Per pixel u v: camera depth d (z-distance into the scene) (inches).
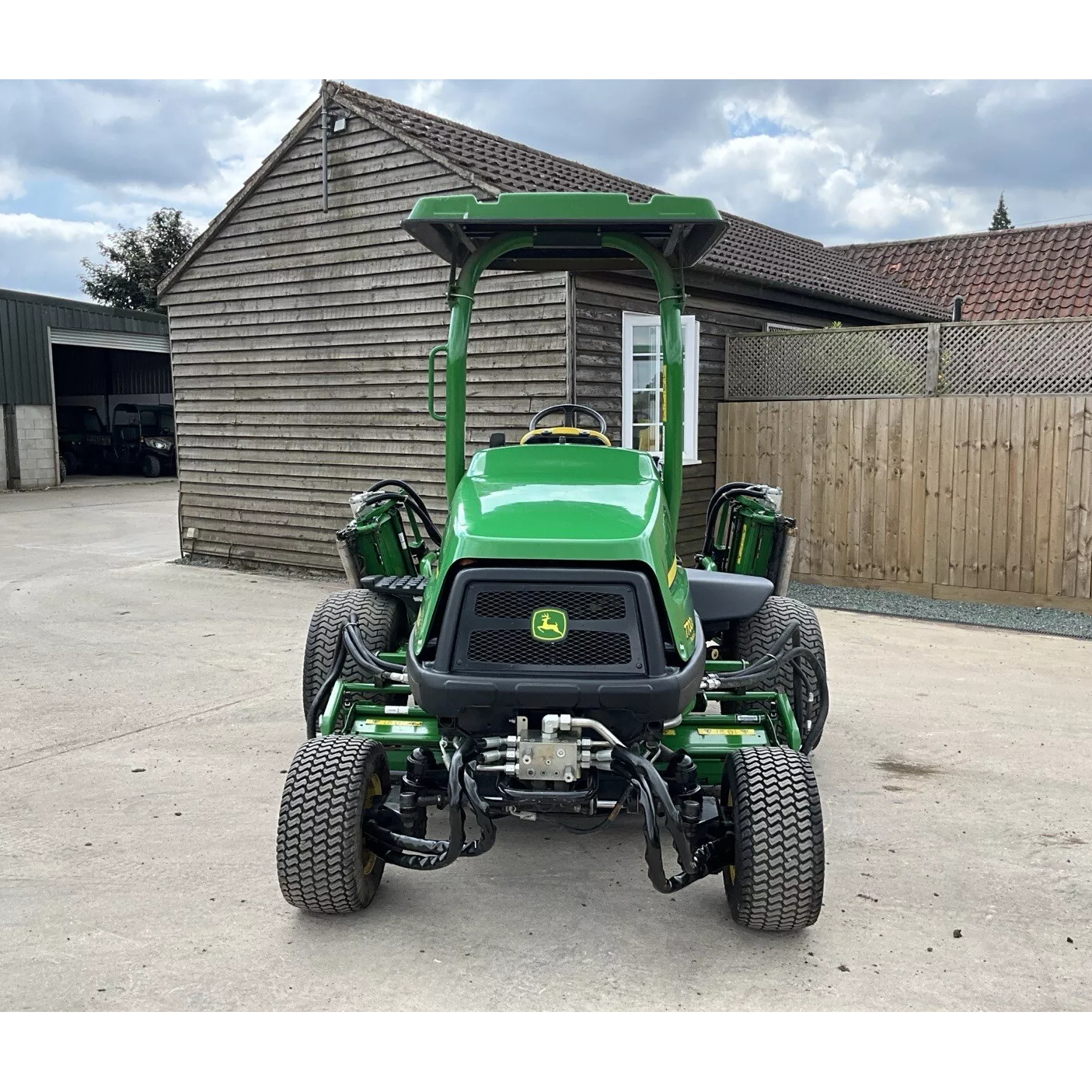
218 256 432.8
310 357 407.8
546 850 161.0
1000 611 342.3
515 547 124.8
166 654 290.2
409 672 129.3
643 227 146.3
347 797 130.0
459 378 157.2
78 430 1062.4
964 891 146.2
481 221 140.2
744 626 189.2
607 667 123.1
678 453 154.3
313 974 122.6
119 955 126.6
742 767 130.6
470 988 119.9
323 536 417.4
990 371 359.9
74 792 182.9
